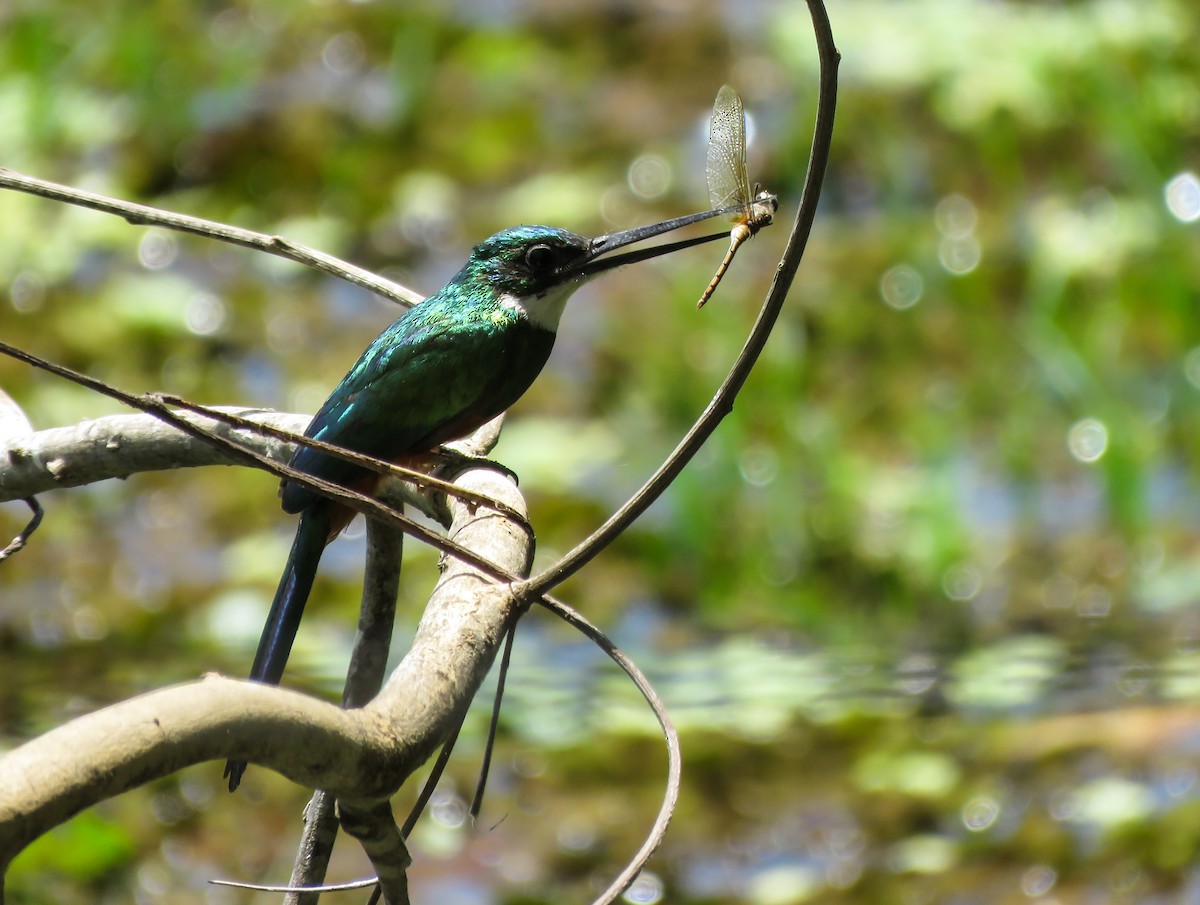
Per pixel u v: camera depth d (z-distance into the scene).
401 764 2.97
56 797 2.46
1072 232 15.93
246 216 16.11
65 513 12.66
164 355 14.39
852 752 9.80
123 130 17.09
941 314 15.05
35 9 18.64
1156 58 17.91
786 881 8.70
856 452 13.48
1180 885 8.48
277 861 8.98
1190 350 14.78
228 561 12.07
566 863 8.89
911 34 17.92
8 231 15.45
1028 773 9.48
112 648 10.77
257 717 2.70
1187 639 10.86
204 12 18.84
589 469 12.88
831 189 16.78
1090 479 13.45
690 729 9.91
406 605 11.55
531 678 10.63
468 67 18.02
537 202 16.08
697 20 18.72
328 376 14.11
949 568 12.30
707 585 12.09
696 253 15.38
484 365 6.39
